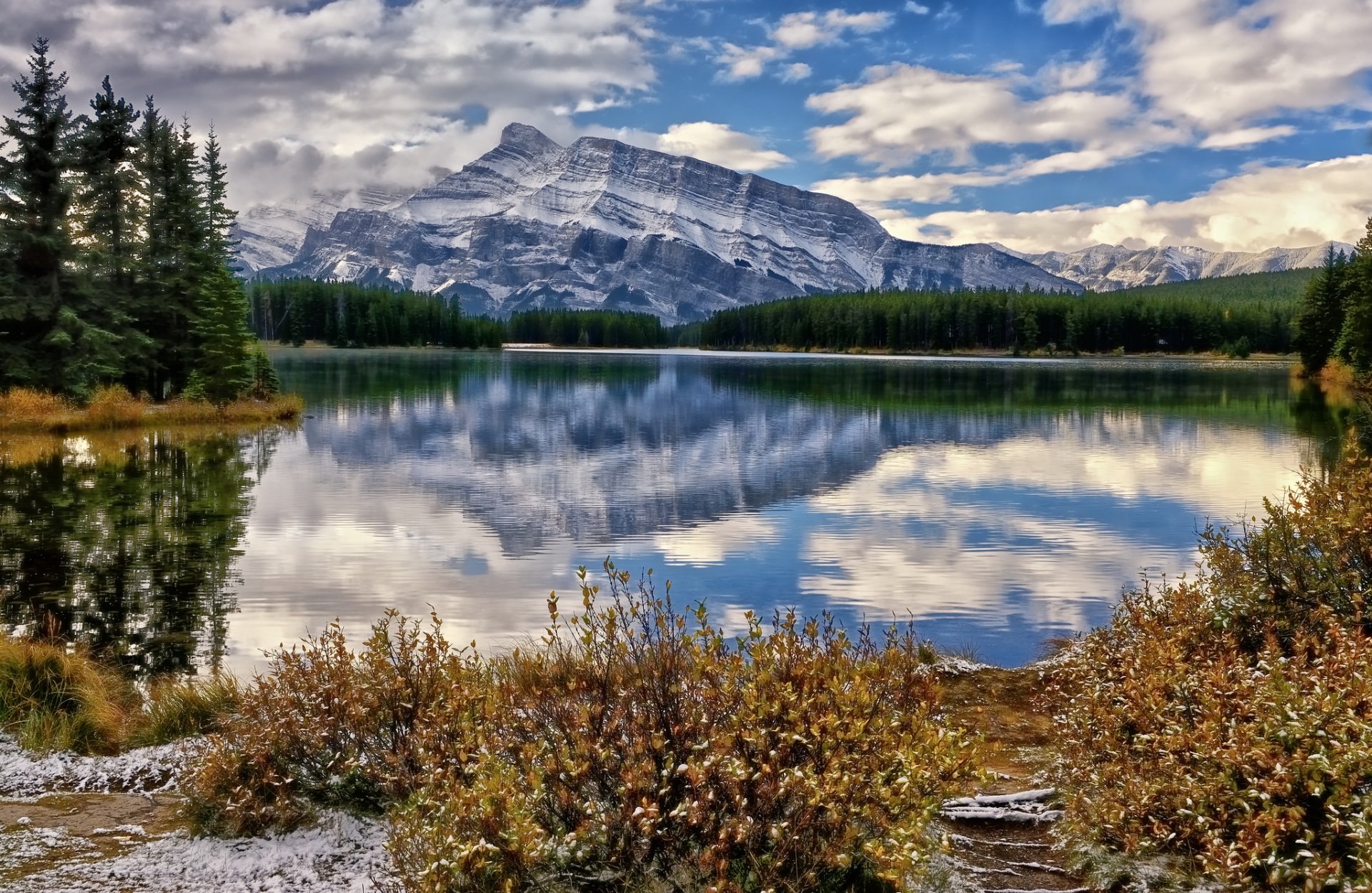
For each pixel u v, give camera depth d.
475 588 17.89
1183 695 6.57
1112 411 61.47
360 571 19.22
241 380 54.66
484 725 5.92
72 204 50.78
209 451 39.38
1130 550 21.41
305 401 67.38
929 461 38.25
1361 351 66.25
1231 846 4.93
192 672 12.56
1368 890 4.12
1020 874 5.59
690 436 47.94
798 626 15.13
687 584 18.38
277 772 6.61
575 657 9.55
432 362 143.00
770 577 18.91
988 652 13.65
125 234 55.91
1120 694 7.08
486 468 36.09
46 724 9.26
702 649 5.44
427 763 5.79
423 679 7.17
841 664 5.75
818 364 153.25
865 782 4.84
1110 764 6.21
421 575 18.92
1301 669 6.29
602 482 32.81
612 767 5.17
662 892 4.77
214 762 6.63
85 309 50.38
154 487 29.91
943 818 6.45
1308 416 56.72
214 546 21.42
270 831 6.29
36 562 19.45
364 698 6.91
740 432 50.03
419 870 4.70
